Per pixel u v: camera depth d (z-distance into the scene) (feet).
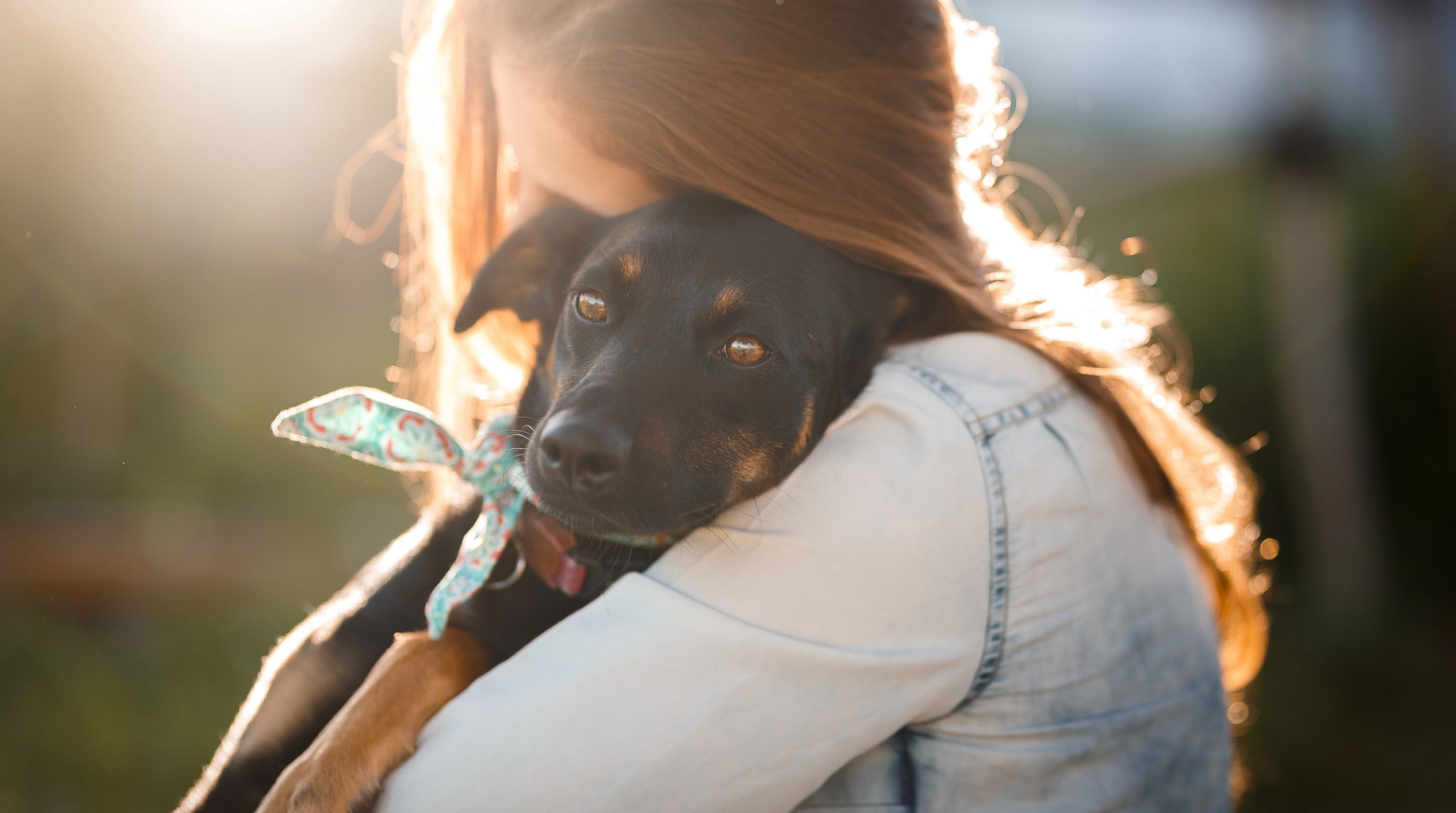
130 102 26.22
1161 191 30.66
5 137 24.56
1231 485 6.82
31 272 25.72
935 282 5.57
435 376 7.89
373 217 29.86
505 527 5.82
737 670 4.73
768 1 5.41
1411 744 19.11
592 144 5.70
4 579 20.33
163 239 28.07
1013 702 5.03
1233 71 29.60
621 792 4.63
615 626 4.91
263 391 28.66
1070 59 31.14
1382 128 29.63
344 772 5.20
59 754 15.28
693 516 5.72
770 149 5.46
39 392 25.90
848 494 4.92
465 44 6.67
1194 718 5.33
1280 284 28.25
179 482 26.63
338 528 25.48
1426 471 29.53
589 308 6.02
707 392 5.75
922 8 5.74
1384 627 25.64
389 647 6.51
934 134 5.68
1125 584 5.25
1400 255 29.84
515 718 4.77
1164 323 7.60
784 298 5.76
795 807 5.11
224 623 20.13
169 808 14.44
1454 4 27.78
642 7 5.52
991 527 4.95
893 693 4.80
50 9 24.17
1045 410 5.31
